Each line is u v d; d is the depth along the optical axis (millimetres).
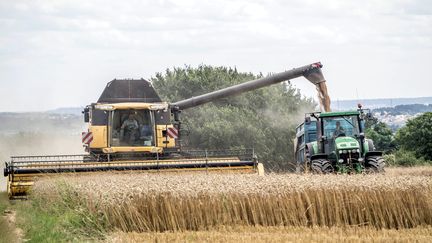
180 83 109562
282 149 104000
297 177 38281
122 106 54719
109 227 34500
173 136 55312
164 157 54375
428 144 92875
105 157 54438
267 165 102188
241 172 49031
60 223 34750
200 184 36094
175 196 35031
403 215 35344
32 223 34875
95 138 54531
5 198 47281
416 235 30812
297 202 35250
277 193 35281
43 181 43281
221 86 108500
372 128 105500
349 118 56375
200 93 108750
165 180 37594
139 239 30328
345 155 52250
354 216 35312
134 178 39625
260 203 35219
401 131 95688
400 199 35281
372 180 36375
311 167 53594
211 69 112000
